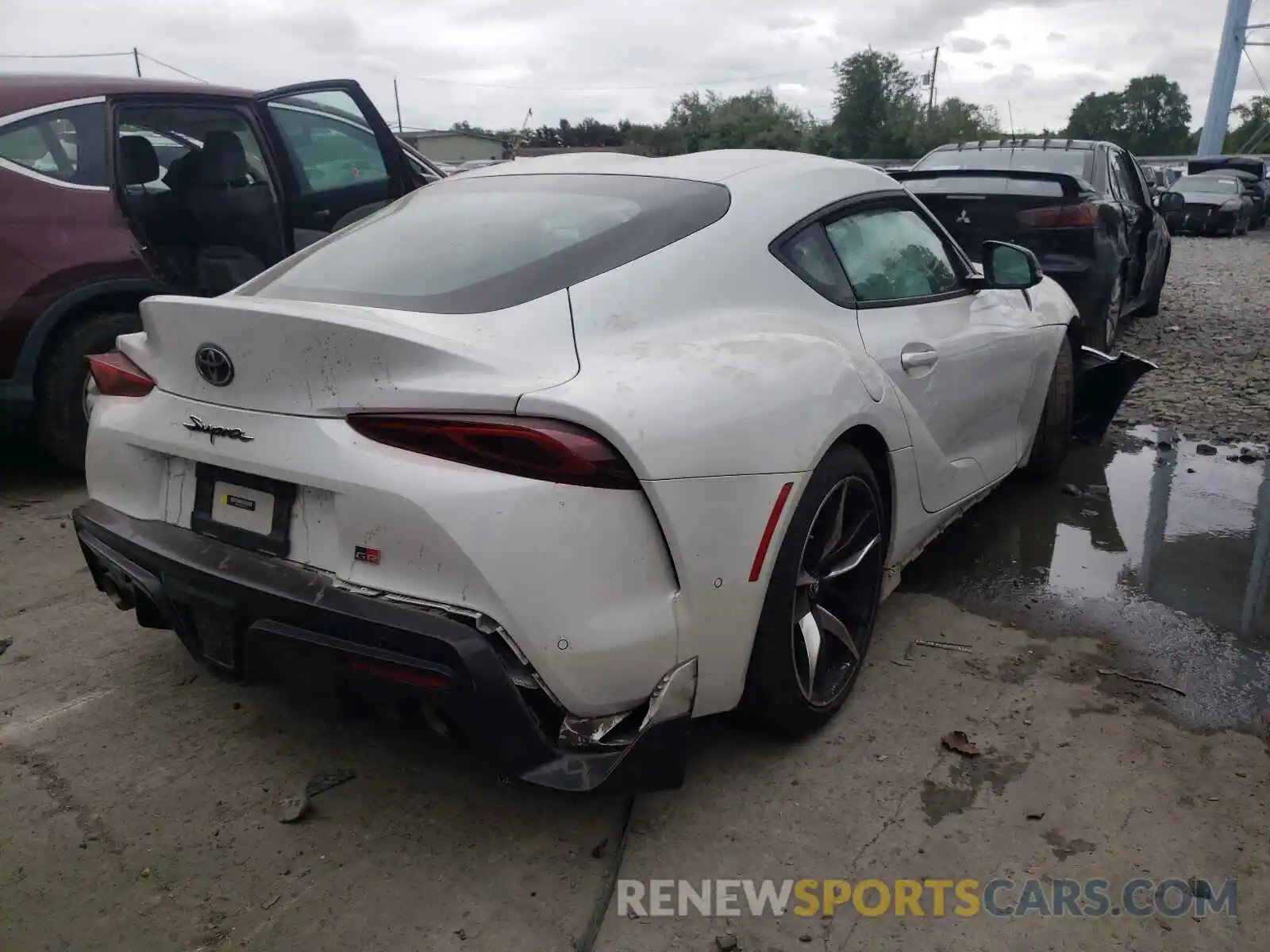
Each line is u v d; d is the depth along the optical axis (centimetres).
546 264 237
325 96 536
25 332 425
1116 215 649
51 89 444
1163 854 222
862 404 258
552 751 204
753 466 221
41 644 314
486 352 204
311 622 206
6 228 420
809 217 286
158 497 247
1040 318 410
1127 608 341
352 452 204
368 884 215
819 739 264
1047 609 341
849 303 288
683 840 228
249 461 218
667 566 210
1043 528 416
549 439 192
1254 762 255
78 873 217
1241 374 687
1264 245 1870
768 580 229
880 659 307
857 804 239
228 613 219
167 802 240
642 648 206
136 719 274
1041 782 247
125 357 260
